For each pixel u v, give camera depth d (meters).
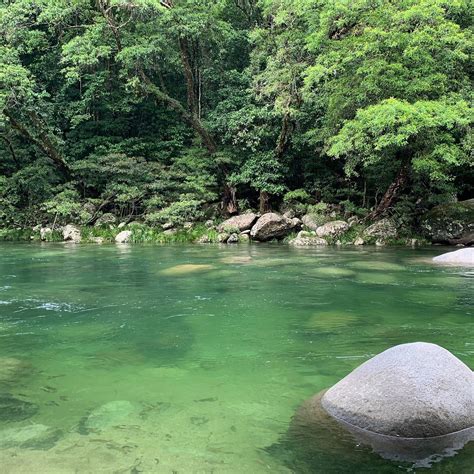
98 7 17.22
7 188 17.58
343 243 14.94
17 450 2.44
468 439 2.53
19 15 16.30
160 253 12.30
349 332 4.76
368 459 2.33
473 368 3.62
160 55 18.56
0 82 15.26
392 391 2.73
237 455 2.38
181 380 3.48
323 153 15.34
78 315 5.55
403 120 10.83
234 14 21.83
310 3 14.26
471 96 12.34
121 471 2.23
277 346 4.32
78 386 3.37
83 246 14.53
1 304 6.15
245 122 17.31
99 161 17.81
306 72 13.88
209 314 5.57
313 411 2.89
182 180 18.61
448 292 6.79
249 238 16.19
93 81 18.33
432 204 15.77
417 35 11.70
